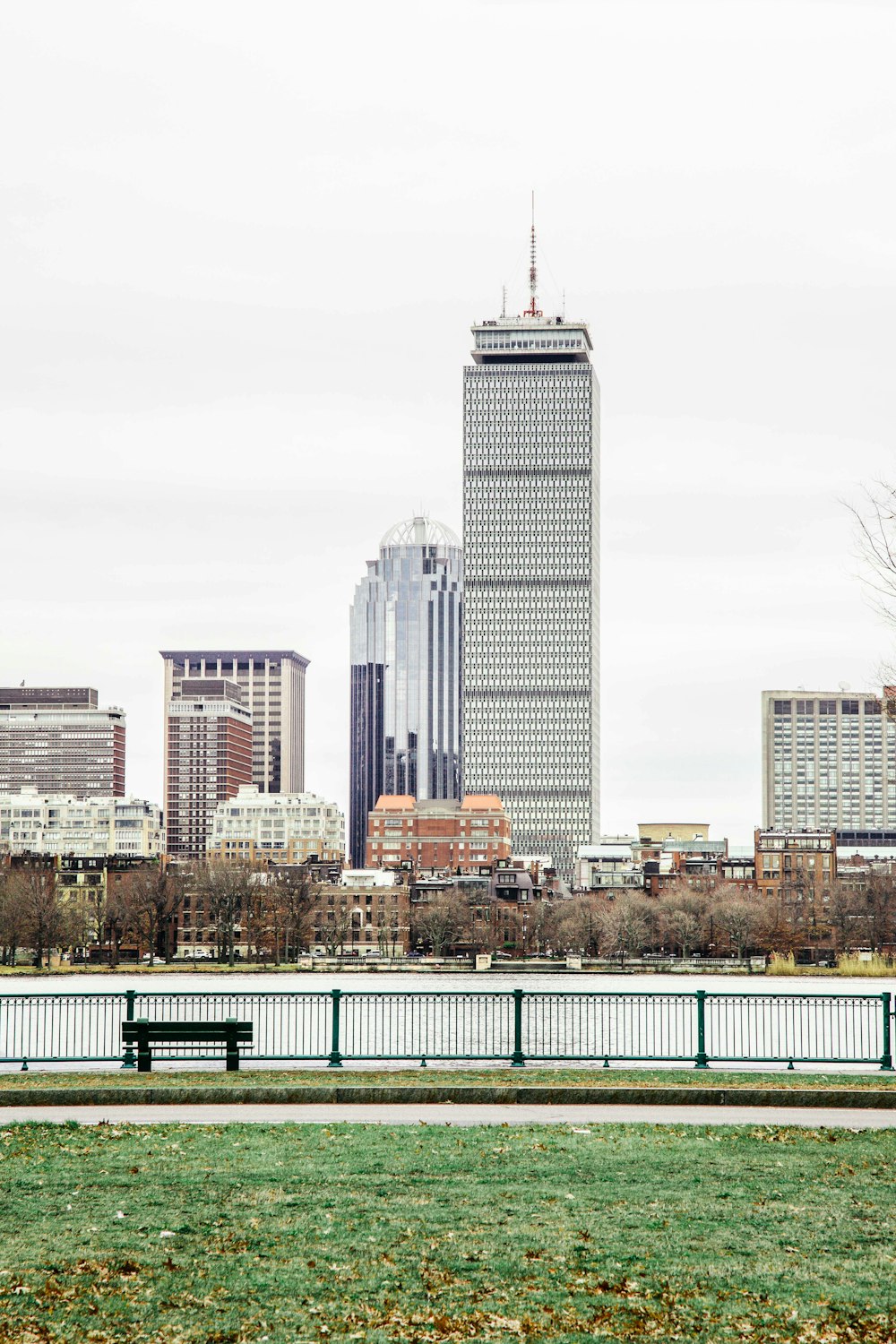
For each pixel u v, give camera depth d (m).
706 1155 40.75
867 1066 65.25
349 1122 46.03
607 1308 28.47
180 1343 26.72
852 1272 30.61
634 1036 102.38
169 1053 72.88
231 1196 35.88
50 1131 43.97
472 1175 38.19
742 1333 27.36
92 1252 31.47
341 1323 27.64
